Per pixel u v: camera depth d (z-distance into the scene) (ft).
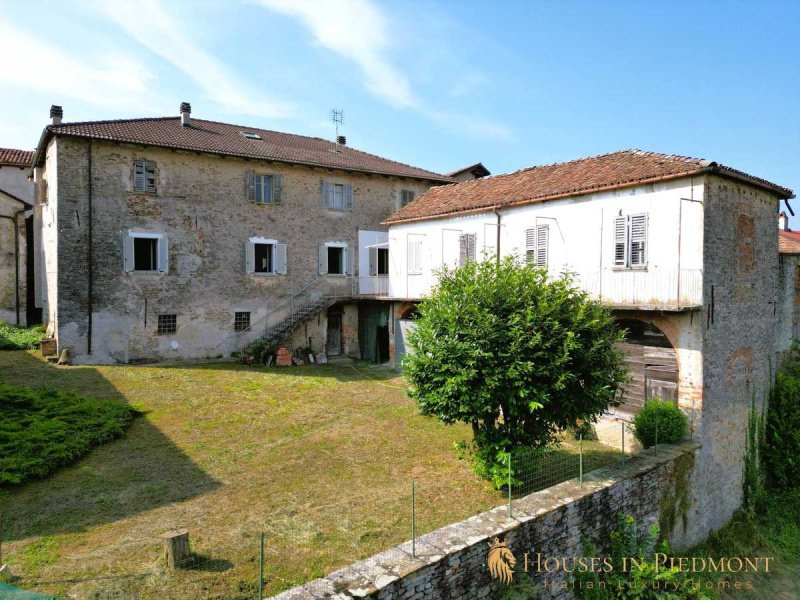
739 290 43.88
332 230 77.87
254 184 71.46
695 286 39.19
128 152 62.90
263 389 55.93
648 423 39.70
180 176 66.18
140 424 42.96
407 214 67.67
